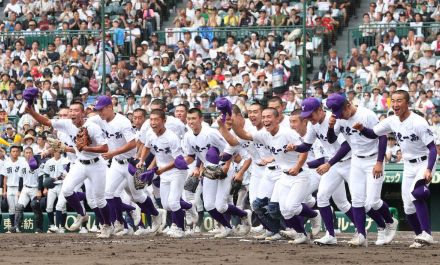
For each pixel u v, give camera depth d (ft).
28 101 61.41
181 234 67.31
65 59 107.55
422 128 53.93
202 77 101.55
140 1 114.83
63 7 118.52
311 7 106.83
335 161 55.31
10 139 93.35
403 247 55.88
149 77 102.73
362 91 93.30
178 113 70.49
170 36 109.60
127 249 53.98
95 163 63.62
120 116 64.64
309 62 102.01
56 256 49.16
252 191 66.39
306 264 44.73
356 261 46.26
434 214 83.97
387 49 100.42
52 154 83.10
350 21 110.32
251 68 100.17
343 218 79.77
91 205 65.77
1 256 49.26
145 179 64.28
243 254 50.39
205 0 115.03
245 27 105.91
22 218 84.74
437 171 79.51
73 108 62.18
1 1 126.62
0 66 108.58
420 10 106.52
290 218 57.93
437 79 92.32
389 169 80.84
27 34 111.34
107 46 107.55
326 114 56.24
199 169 67.36
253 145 65.21
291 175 56.95
